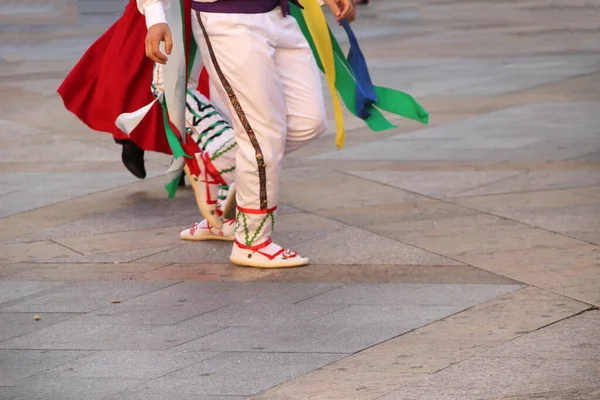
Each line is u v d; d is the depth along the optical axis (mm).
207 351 5895
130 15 8211
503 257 7367
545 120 11812
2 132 11938
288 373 5551
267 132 6957
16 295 6957
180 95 7074
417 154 10492
